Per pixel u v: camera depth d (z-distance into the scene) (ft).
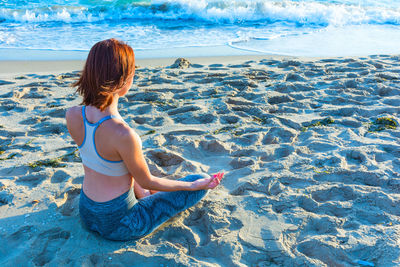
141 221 7.43
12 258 7.31
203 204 9.02
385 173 9.98
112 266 7.20
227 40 30.14
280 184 9.71
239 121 13.99
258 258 7.38
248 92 16.88
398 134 12.46
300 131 12.98
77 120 6.59
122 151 6.33
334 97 15.97
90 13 38.14
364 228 8.03
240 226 8.25
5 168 10.83
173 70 21.09
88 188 7.10
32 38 30.50
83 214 7.49
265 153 11.43
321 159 10.87
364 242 7.55
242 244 7.72
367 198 9.02
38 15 36.88
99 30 33.76
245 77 19.35
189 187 7.64
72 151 12.09
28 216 8.48
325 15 37.40
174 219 8.49
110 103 6.28
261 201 9.11
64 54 26.21
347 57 23.90
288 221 8.36
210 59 24.76
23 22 36.01
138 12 38.50
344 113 14.51
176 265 7.14
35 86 18.54
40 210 8.70
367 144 11.73
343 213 8.64
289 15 37.73
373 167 10.34
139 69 21.59
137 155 6.46
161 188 7.27
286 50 27.02
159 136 12.64
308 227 8.23
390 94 16.57
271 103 16.07
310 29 34.27
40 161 11.24
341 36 31.42
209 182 7.88
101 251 7.39
